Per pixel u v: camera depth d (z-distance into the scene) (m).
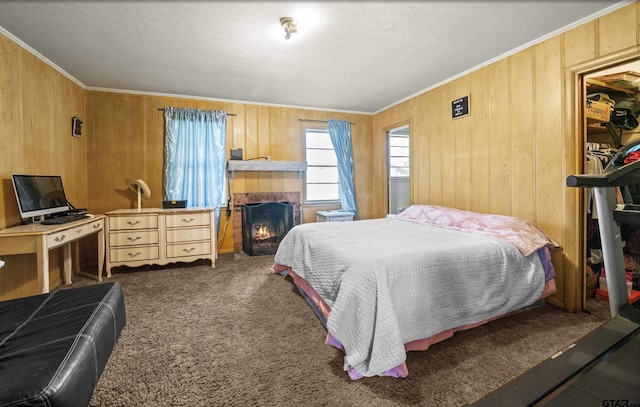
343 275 1.83
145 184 3.77
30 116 2.78
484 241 2.24
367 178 5.46
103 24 2.41
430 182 3.97
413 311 1.74
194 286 3.08
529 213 2.78
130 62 3.15
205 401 1.43
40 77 2.94
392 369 1.60
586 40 2.35
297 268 2.71
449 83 3.65
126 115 4.06
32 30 2.48
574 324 2.22
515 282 2.19
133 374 1.64
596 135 3.27
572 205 2.46
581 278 2.46
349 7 2.20
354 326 1.67
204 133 4.34
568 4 2.17
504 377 1.60
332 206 5.28
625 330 1.27
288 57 3.05
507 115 2.97
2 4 2.13
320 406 1.39
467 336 2.04
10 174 2.53
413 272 1.81
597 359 1.12
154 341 1.99
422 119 4.12
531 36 2.64
